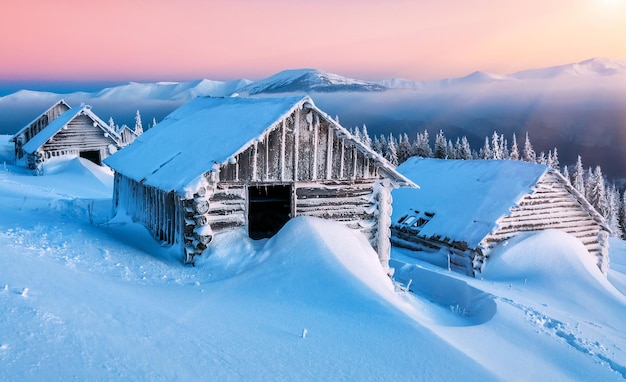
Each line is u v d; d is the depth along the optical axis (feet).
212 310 29.99
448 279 54.65
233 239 41.86
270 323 29.04
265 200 59.31
